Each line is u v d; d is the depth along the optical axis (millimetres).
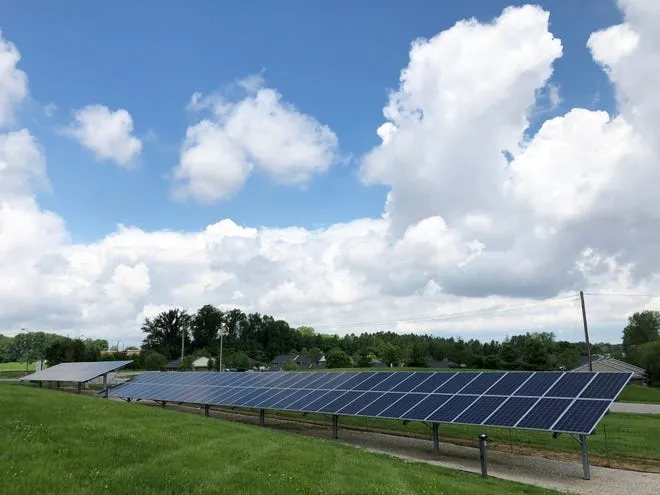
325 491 11422
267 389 33906
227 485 11039
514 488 15281
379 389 27203
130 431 16688
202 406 45281
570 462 20438
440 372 26750
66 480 9977
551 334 121875
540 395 20062
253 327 186625
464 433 27781
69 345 105312
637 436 26562
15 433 13906
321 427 31250
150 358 120188
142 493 9867
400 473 14922
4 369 123312
